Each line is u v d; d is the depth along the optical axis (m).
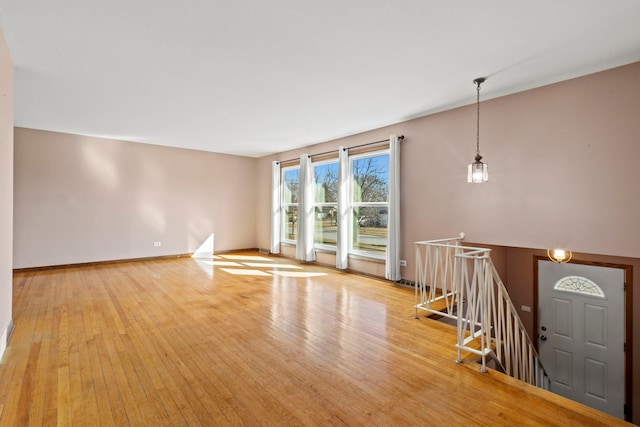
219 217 7.78
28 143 5.47
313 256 6.63
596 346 3.79
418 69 3.09
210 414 1.87
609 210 3.04
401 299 4.18
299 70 3.12
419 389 2.14
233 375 2.29
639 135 2.89
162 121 4.95
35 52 2.77
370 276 5.43
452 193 4.27
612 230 3.03
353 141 5.75
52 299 4.04
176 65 3.02
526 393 2.10
